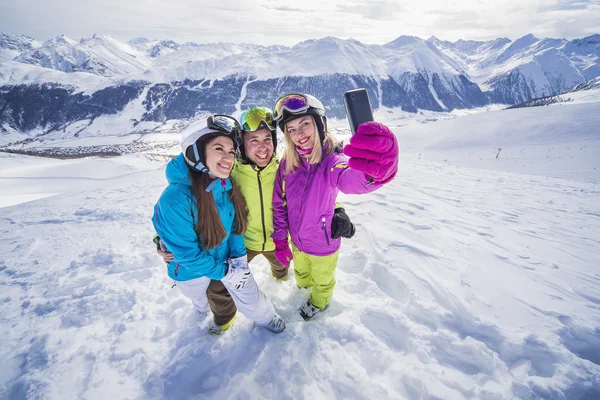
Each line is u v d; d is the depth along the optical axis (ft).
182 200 5.87
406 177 32.14
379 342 7.15
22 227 16.96
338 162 6.49
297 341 7.36
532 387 5.79
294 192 7.22
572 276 9.68
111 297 9.39
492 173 39.68
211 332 7.72
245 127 6.83
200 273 6.39
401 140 142.61
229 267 6.62
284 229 8.09
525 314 7.68
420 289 8.79
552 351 6.37
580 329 6.97
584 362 6.10
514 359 6.50
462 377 6.15
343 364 6.61
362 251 11.12
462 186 26.91
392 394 5.86
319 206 7.07
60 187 73.56
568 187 28.84
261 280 10.23
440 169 42.60
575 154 77.92
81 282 10.52
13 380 6.59
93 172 123.54
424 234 12.82
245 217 7.34
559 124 116.78
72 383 6.53
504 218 16.34
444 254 10.96
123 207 20.47
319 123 6.70
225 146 5.76
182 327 8.10
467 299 8.28
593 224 15.75
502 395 5.70
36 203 23.98
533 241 12.75
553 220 16.44
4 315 8.81
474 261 10.51
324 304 8.25
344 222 7.38
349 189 6.07
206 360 6.95
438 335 7.08
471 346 6.64
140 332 7.97
